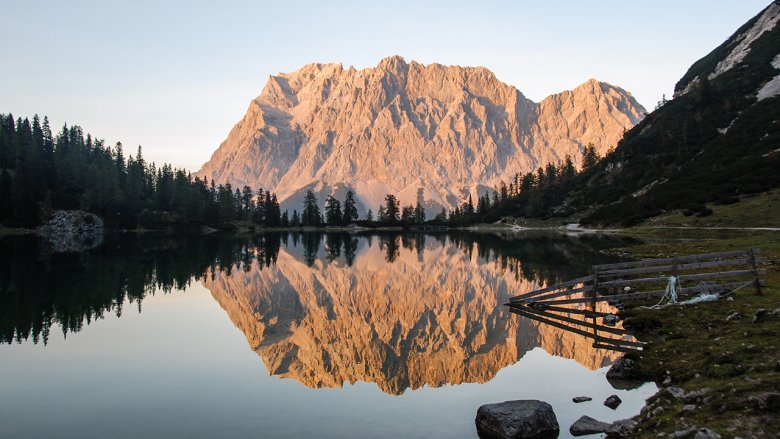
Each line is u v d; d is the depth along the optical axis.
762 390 12.84
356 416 16.62
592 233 119.50
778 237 56.53
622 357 19.72
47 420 16.33
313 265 70.19
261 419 16.36
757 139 115.94
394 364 23.72
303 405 17.75
